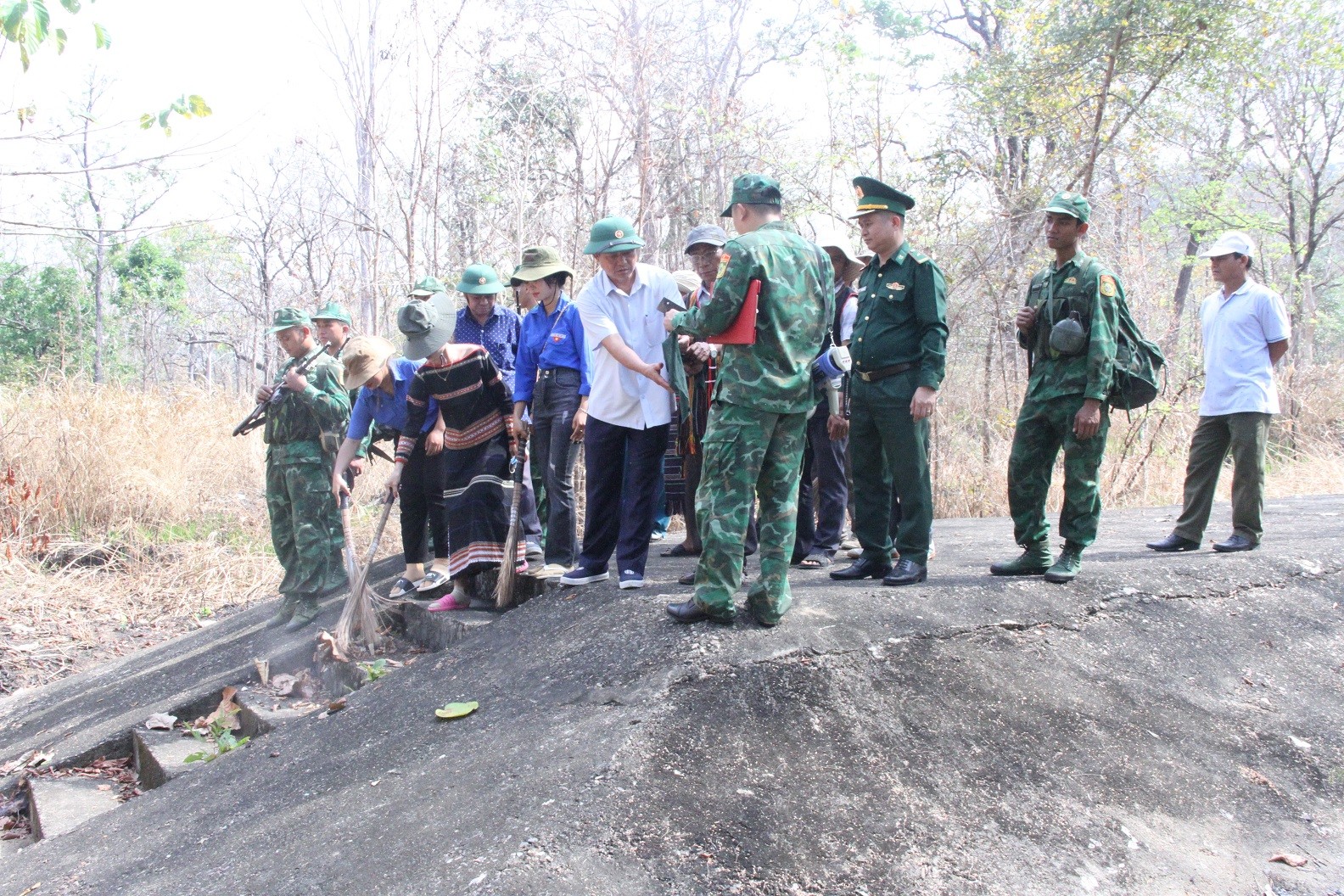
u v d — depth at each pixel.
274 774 4.18
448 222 11.33
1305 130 17.44
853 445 4.90
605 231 4.80
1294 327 17.81
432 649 5.64
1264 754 3.98
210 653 6.65
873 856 3.02
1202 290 16.98
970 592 4.54
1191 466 5.83
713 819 3.03
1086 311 4.65
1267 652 4.65
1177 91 12.23
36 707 6.73
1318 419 13.80
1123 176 13.48
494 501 5.72
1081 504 4.77
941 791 3.37
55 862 3.93
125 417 11.04
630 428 4.87
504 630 4.93
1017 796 3.44
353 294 13.06
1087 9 11.86
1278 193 19.89
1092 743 3.79
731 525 3.93
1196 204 17.48
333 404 6.43
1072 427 4.70
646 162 10.92
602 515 5.09
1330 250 24.67
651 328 4.93
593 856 2.82
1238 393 5.64
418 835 3.11
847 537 6.45
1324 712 4.30
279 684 5.85
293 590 6.57
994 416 11.27
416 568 6.47
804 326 3.94
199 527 10.37
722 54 13.86
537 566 5.93
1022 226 11.11
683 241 12.72
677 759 3.26
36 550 9.35
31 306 19.89
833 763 3.38
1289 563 5.38
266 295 19.19
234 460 11.52
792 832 3.04
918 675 3.88
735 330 3.83
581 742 3.40
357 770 3.88
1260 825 3.61
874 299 4.67
